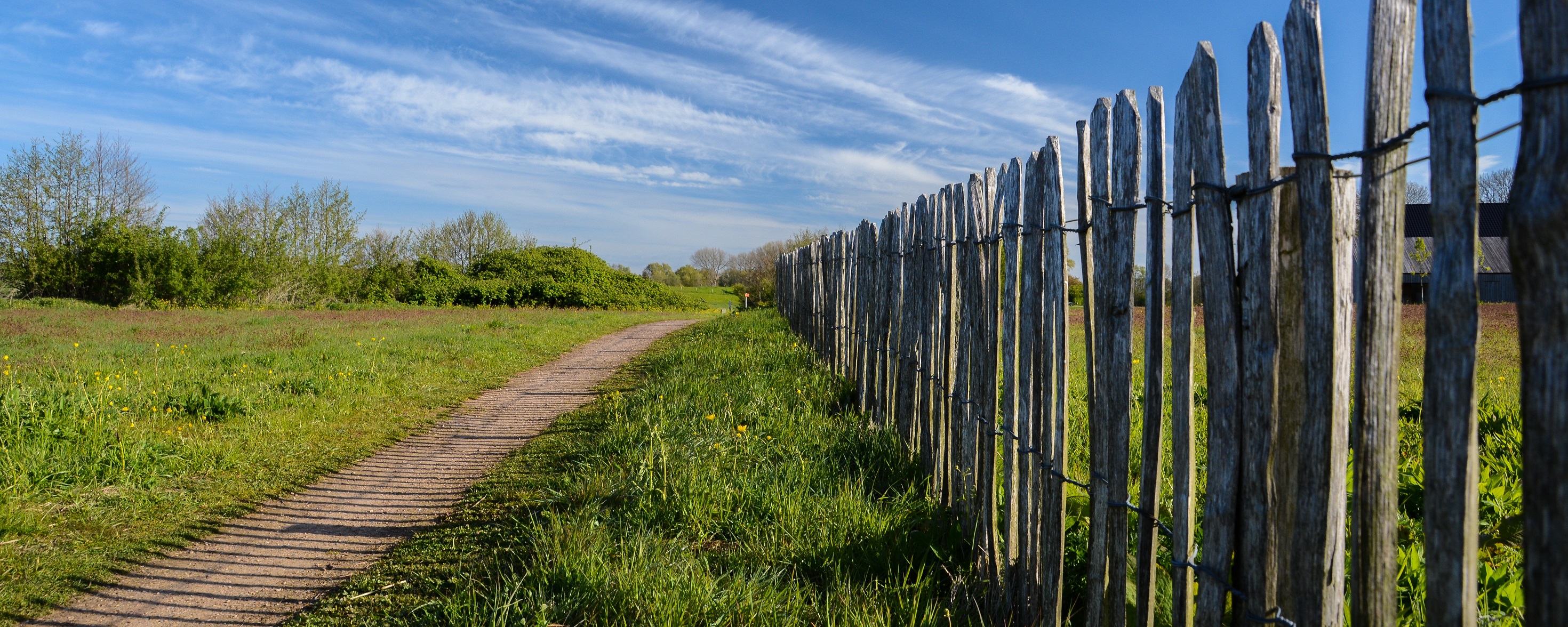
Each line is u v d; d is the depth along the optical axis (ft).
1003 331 10.16
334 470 17.99
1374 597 4.19
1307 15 4.41
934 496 13.17
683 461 14.93
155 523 13.96
